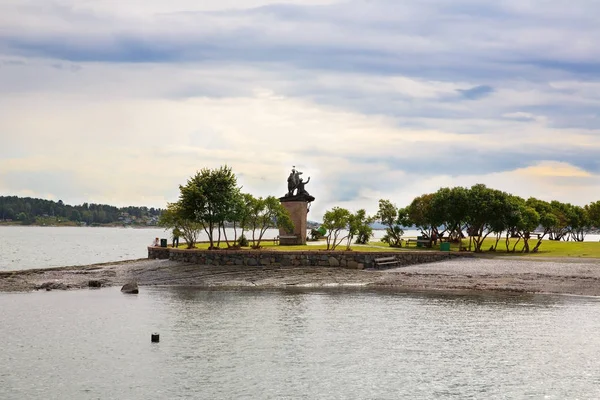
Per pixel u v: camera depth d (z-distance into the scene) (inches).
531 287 2299.5
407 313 1822.1
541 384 1147.3
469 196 3395.7
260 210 3253.0
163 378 1176.2
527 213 3371.1
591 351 1370.6
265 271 2760.8
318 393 1096.8
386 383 1152.2
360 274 2684.5
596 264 2753.4
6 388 1117.1
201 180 3152.1
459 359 1309.1
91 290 2340.1
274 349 1389.0
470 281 2447.1
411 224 3976.4
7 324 1641.2
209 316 1770.4
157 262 3061.0
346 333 1546.5
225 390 1111.0
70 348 1389.0
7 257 4630.9
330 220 3063.5
